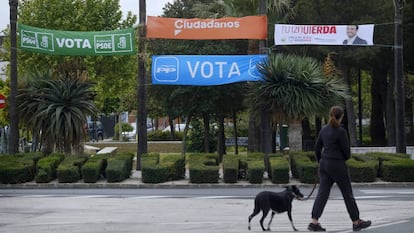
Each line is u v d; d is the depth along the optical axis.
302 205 19.06
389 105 48.47
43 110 32.06
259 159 29.25
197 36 31.50
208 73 31.78
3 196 23.28
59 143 32.44
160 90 43.88
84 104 32.91
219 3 42.31
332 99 30.97
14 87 32.16
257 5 38.88
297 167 28.09
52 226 15.05
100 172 29.31
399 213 16.97
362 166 27.39
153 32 31.53
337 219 15.82
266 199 13.73
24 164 28.53
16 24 32.22
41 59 49.75
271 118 31.84
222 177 29.64
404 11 45.19
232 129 63.50
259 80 31.11
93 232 14.02
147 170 28.11
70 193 24.88
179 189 26.80
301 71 30.66
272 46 40.00
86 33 32.09
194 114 45.81
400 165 27.34
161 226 14.87
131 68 56.34
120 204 19.98
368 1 44.59
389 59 47.25
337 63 46.38
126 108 72.44
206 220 15.92
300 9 44.78
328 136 13.26
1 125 42.25
